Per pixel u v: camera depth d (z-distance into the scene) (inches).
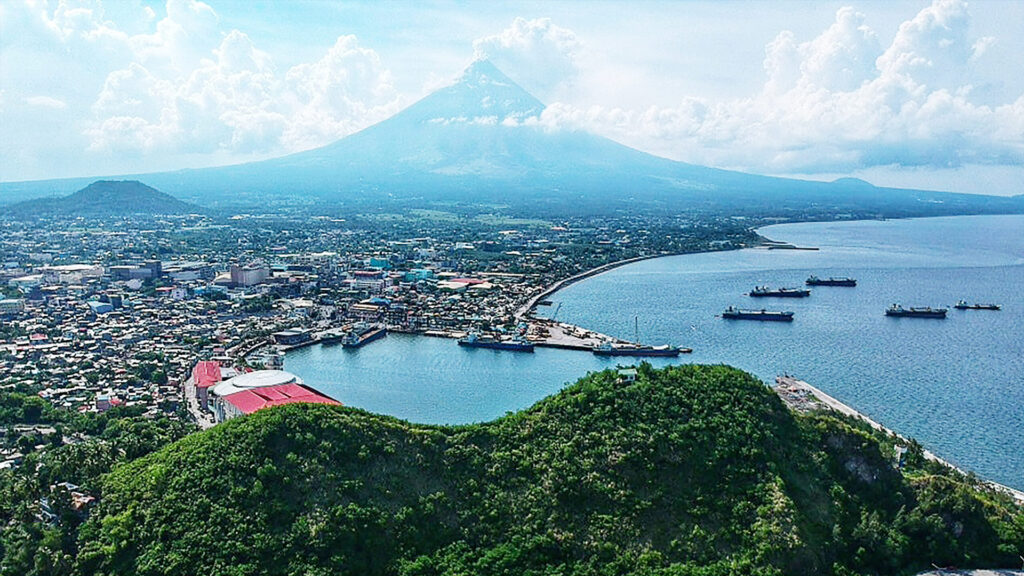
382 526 6609.3
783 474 7229.3
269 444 7194.9
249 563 6220.5
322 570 6195.9
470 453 7485.2
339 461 7106.3
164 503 6756.9
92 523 6811.0
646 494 7066.9
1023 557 7032.5
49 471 7775.6
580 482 7160.4
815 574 6505.9
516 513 6958.7
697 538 6663.4
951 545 7057.1
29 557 6540.4
